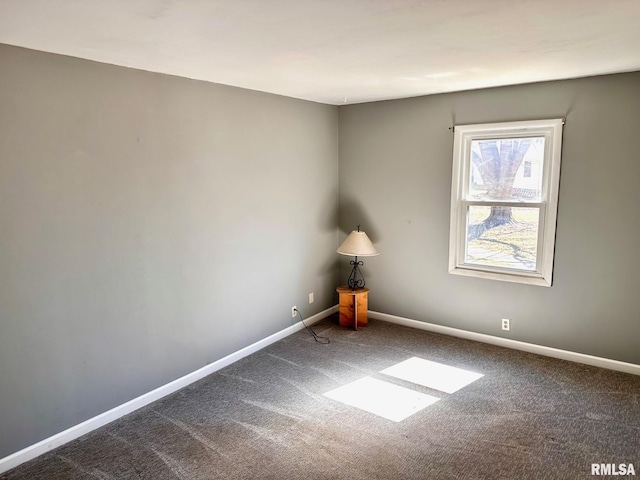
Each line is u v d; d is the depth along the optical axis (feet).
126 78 9.07
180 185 10.37
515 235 12.61
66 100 8.14
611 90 10.59
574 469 7.77
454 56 8.45
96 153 8.68
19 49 7.46
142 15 5.90
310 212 14.55
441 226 13.69
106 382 9.31
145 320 9.94
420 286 14.39
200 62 8.75
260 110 12.31
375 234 15.05
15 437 7.99
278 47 7.63
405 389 10.64
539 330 12.44
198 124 10.64
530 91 11.62
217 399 10.29
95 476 7.74
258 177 12.47
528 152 12.13
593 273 11.42
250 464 7.98
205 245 11.14
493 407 9.78
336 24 6.37
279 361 12.27
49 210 8.07
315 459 8.09
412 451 8.29
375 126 14.46
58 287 8.34
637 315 11.00
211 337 11.57
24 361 7.99
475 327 13.52
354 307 14.49
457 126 12.89
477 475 7.64
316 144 14.44
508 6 5.70
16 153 7.56
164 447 8.52
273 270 13.34
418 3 5.53
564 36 7.14
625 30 6.83
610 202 10.96
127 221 9.36
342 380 11.12
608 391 10.39
